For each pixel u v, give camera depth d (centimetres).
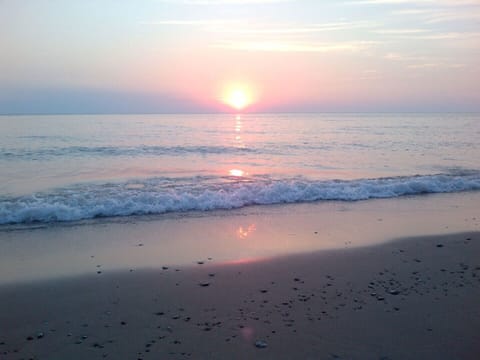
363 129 5166
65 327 523
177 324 529
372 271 718
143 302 594
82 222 1041
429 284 659
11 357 454
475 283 662
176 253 811
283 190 1355
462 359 450
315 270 722
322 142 3328
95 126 5316
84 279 679
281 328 517
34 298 607
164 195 1237
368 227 1010
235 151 2648
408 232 966
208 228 995
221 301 597
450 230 984
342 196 1355
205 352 462
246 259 779
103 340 490
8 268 725
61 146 2706
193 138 3628
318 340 488
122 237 917
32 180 1564
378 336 497
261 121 8188
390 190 1434
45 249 830
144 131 4441
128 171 1817
